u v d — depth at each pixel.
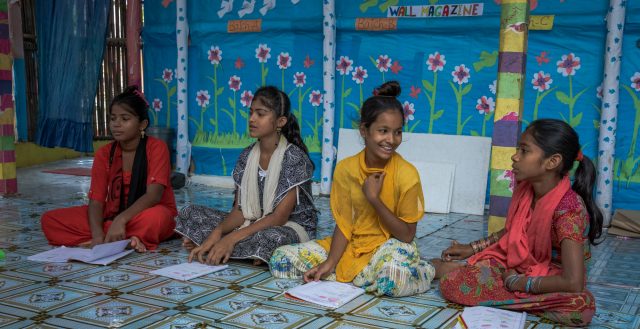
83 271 3.40
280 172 3.67
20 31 8.40
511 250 2.88
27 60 8.94
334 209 3.25
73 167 8.81
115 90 9.49
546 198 2.74
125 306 2.83
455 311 2.85
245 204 3.74
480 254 3.04
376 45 6.23
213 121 7.21
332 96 6.36
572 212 2.67
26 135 8.91
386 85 3.11
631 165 5.31
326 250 3.40
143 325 2.59
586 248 2.79
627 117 5.30
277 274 3.34
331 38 6.27
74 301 2.89
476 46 5.83
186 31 7.12
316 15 6.52
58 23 6.52
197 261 3.62
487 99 5.83
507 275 2.85
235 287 3.15
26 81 8.97
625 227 4.84
